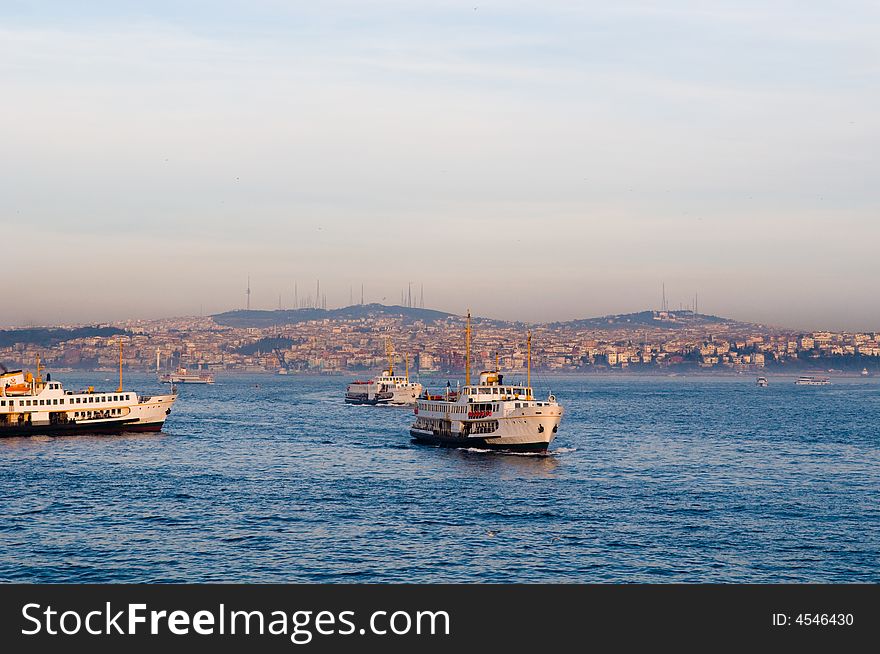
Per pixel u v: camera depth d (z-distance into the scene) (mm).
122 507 138000
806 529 125062
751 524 127938
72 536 119625
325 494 149375
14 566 106625
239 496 147500
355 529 123625
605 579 103250
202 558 109938
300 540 117875
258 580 102625
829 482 167250
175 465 184625
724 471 181000
